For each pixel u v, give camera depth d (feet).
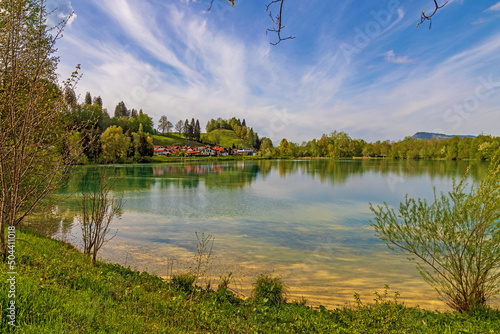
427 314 23.54
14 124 18.83
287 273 41.24
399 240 28.84
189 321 18.52
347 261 47.01
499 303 30.22
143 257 46.52
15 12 17.54
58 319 12.87
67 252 29.12
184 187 149.59
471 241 25.53
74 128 21.42
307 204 103.86
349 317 24.00
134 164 355.56
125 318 15.53
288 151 528.22
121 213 83.56
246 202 107.34
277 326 20.53
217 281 37.01
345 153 491.72
